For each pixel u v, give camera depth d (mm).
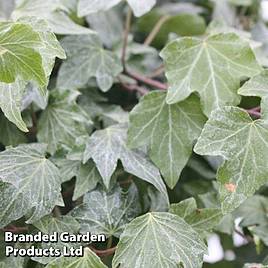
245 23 895
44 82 583
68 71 732
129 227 620
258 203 745
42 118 704
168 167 668
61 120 700
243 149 625
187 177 768
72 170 667
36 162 639
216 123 627
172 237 616
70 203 689
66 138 696
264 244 733
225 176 622
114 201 656
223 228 729
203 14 899
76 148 672
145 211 681
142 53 806
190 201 653
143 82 768
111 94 770
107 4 715
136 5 701
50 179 634
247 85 646
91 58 739
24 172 632
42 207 625
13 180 626
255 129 629
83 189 656
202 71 674
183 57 678
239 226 735
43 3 721
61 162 674
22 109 683
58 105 704
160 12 846
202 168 758
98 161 655
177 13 854
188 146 671
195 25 827
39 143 666
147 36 865
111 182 662
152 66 840
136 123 670
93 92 747
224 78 672
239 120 630
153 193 681
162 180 665
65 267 611
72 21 733
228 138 625
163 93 678
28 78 583
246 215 737
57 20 712
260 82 646
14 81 584
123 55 762
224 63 676
